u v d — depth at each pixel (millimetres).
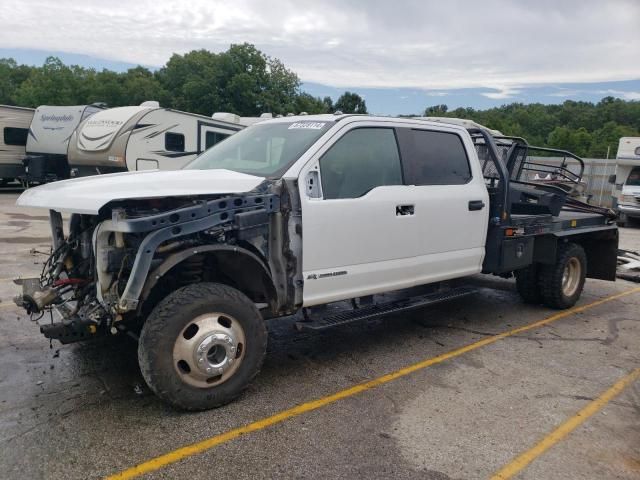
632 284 8555
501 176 5695
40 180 19391
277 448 3299
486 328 5883
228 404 3848
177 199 3770
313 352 4984
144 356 3523
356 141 4609
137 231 3406
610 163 23125
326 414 3750
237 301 3791
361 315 4691
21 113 20281
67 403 3785
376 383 4305
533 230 6055
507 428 3641
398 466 3156
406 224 4840
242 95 49625
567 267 6742
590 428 3684
